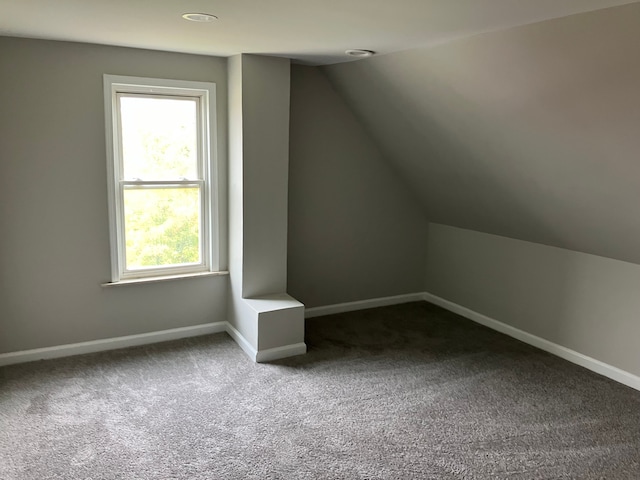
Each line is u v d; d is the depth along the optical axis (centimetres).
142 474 263
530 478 268
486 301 480
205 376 366
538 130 306
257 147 395
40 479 257
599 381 374
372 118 446
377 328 468
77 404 324
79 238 379
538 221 394
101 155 376
